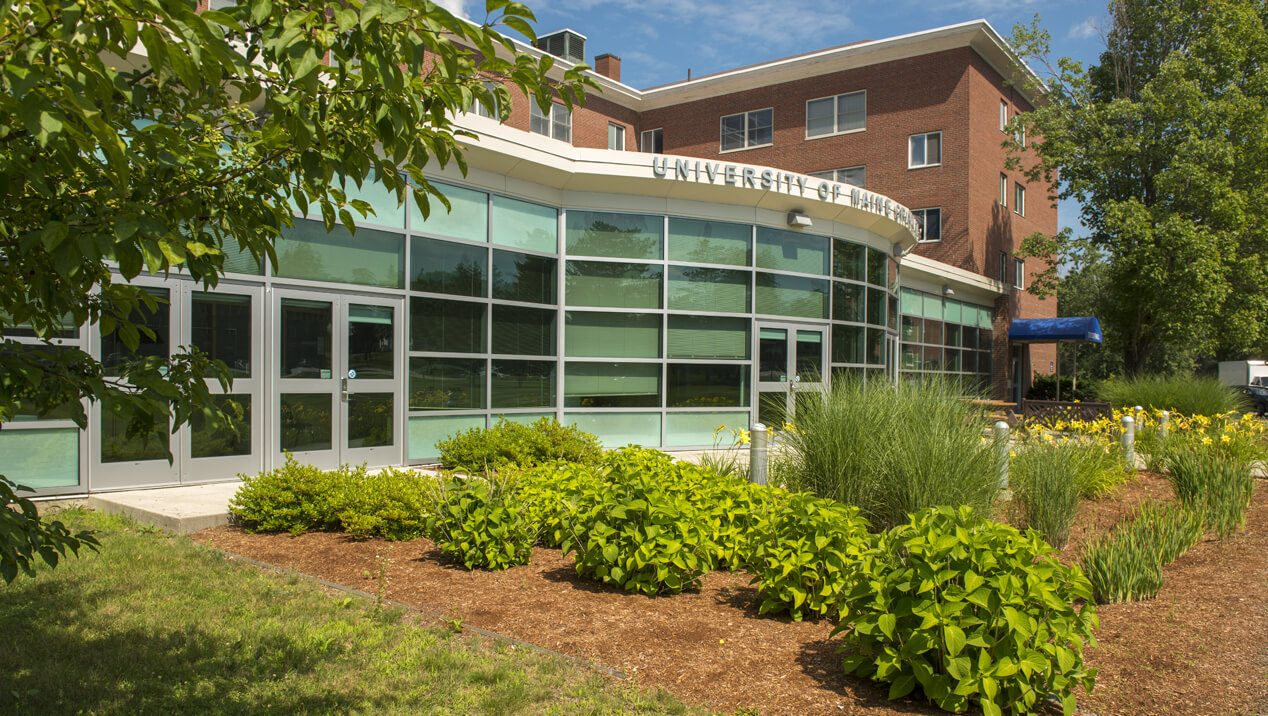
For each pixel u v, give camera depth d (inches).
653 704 148.5
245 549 257.0
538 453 407.5
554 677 160.2
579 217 536.4
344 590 215.2
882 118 1071.6
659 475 259.1
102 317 109.3
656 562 210.2
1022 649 138.7
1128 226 912.3
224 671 160.1
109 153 80.2
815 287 619.8
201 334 355.6
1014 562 143.6
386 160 113.4
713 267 569.0
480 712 144.7
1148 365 1219.2
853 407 301.1
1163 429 523.5
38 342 305.1
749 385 581.6
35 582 210.1
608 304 540.1
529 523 260.7
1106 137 984.9
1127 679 165.6
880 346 689.6
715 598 216.5
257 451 375.2
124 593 205.2
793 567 194.9
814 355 617.6
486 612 199.9
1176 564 263.4
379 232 426.6
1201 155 903.7
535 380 511.5
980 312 1105.4
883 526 281.7
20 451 307.6
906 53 1053.2
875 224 655.1
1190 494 355.6
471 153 460.8
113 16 76.4
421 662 166.4
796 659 173.2
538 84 111.5
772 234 596.7
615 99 1173.1
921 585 144.3
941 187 1033.5
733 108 1171.9
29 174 85.7
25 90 70.9
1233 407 678.5
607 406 538.3
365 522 266.2
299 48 85.5
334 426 405.4
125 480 334.6
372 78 89.3
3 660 161.2
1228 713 149.3
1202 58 959.0
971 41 1018.7
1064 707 141.4
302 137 96.2
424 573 233.3
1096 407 679.1
